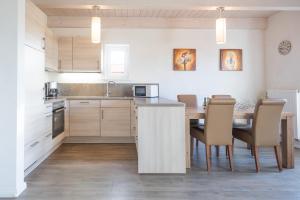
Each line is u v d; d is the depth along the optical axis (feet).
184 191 8.98
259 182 9.89
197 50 19.06
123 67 19.16
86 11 16.99
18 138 8.74
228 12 17.44
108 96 18.67
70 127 17.08
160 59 18.92
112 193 8.79
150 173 10.83
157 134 10.83
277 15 17.72
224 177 10.44
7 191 8.53
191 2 12.64
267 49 19.03
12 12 8.65
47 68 15.14
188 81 19.04
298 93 15.37
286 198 8.40
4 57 8.63
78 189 9.13
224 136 11.16
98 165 12.06
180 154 10.89
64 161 12.73
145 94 18.06
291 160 11.68
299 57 15.81
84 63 17.62
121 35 18.80
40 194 8.68
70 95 18.72
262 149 15.16
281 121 12.05
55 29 18.53
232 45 19.25
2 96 8.61
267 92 17.99
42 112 12.32
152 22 18.34
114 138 17.57
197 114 11.41
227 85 19.24
